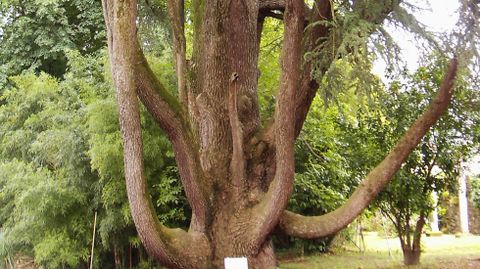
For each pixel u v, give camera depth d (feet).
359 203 24.79
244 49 28.68
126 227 33.19
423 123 24.25
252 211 25.76
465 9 19.95
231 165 26.66
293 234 25.58
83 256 33.35
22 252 40.50
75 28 55.67
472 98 29.27
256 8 29.96
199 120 28.04
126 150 22.80
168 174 33.47
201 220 25.48
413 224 36.52
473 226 67.97
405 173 32.09
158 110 23.77
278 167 24.11
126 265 35.96
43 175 32.91
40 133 35.99
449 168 32.65
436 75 30.91
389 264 34.94
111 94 33.12
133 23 22.71
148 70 23.68
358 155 34.24
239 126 26.09
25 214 32.55
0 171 34.96
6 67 52.54
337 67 20.94
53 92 39.47
